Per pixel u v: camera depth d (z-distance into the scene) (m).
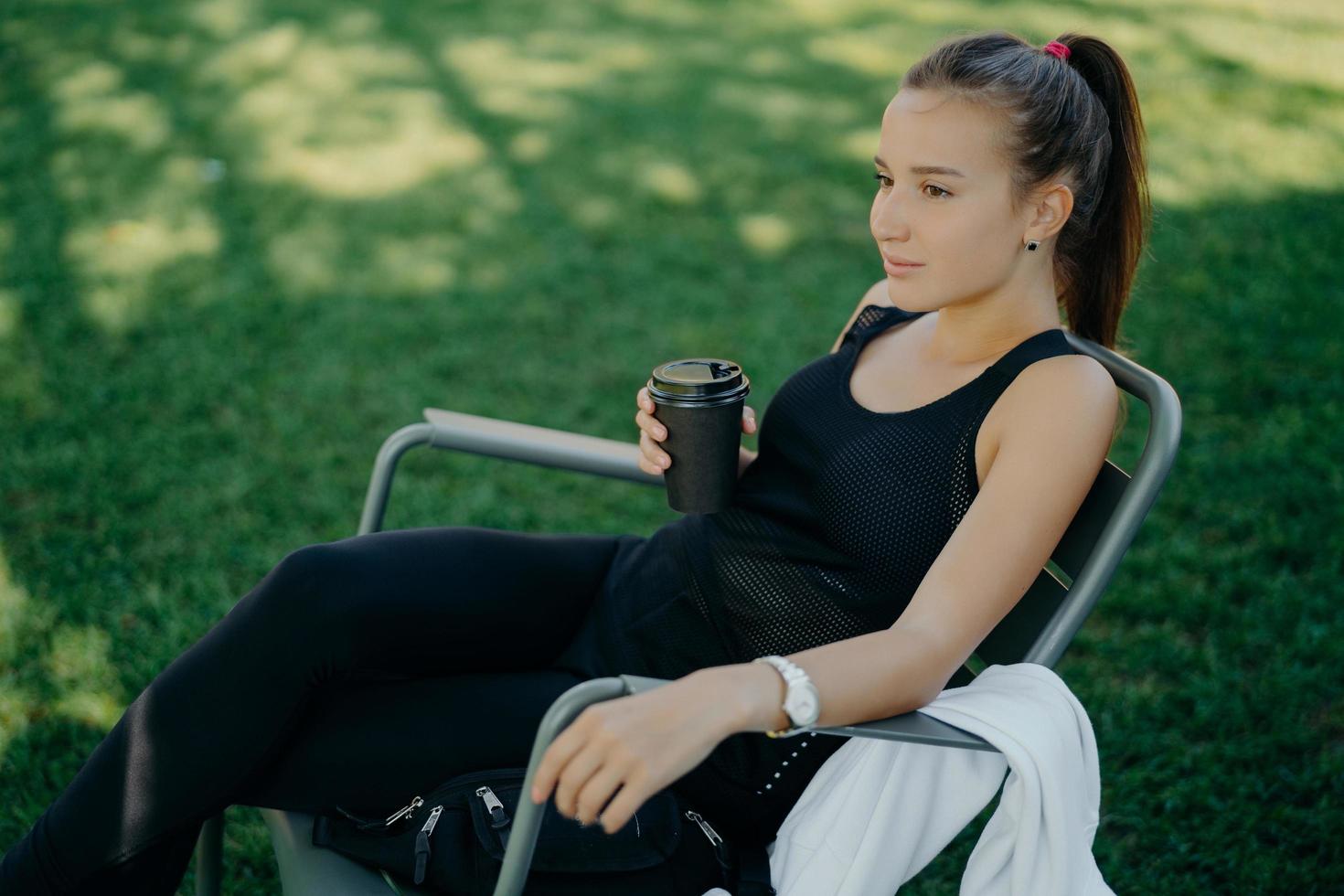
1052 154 1.31
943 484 1.32
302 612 1.30
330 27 7.05
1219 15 7.60
